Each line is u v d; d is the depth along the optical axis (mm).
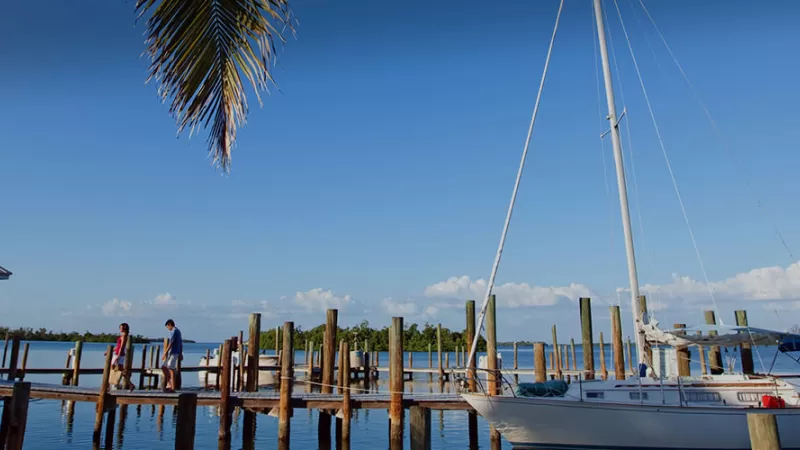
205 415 22969
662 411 13422
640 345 14984
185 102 4906
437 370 36500
